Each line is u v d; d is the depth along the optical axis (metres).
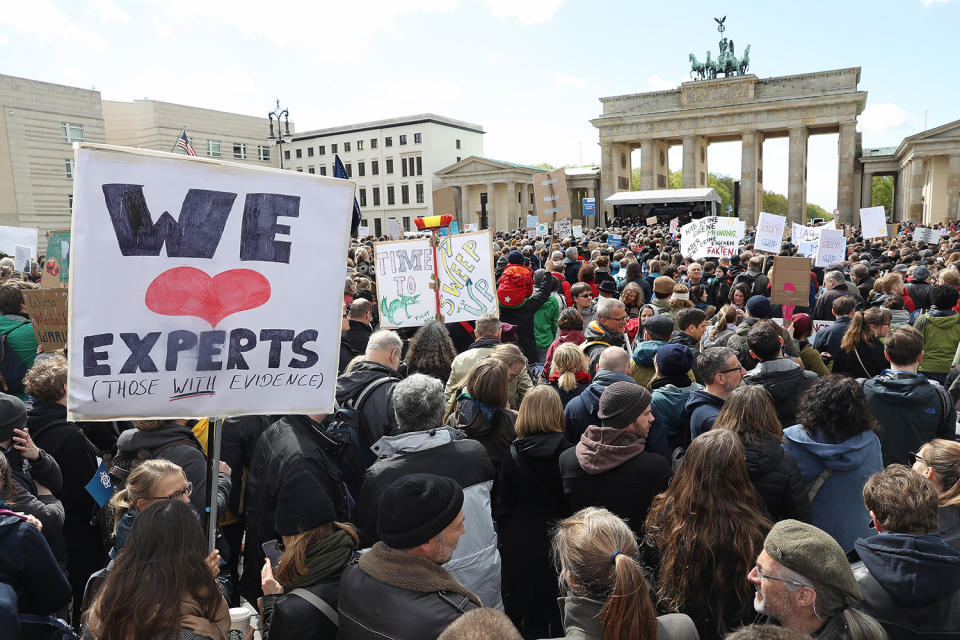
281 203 3.24
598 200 81.50
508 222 82.81
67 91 52.72
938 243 26.39
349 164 96.75
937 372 7.55
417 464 3.62
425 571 2.60
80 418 2.90
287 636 2.74
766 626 1.93
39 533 3.17
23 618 3.12
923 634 2.60
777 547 2.48
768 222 13.80
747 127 68.44
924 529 2.75
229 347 3.18
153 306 3.02
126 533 3.47
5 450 3.86
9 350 6.82
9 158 49.28
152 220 2.99
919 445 4.71
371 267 14.19
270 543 3.30
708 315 9.97
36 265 15.02
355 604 2.58
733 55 71.31
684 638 2.54
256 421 4.86
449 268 7.84
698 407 4.55
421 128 90.50
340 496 3.71
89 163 2.87
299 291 3.31
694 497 3.23
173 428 4.26
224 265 3.15
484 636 1.80
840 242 12.63
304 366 3.34
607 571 2.44
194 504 4.08
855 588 2.40
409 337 8.99
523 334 8.54
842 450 3.73
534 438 4.21
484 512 3.69
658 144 76.62
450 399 5.24
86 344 2.90
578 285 8.75
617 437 3.83
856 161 74.81
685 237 14.65
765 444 3.61
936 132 59.66
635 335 8.12
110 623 2.32
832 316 9.20
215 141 63.84
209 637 2.40
